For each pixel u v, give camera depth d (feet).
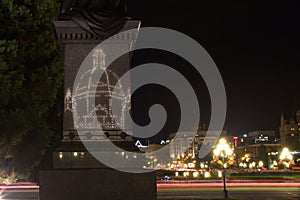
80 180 31.71
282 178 200.85
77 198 31.60
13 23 44.55
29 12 45.91
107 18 34.73
